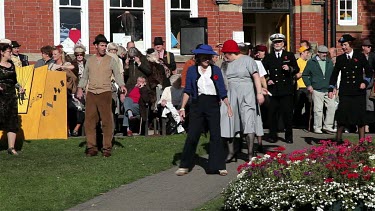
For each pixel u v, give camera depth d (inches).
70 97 741.9
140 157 618.8
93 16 925.2
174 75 801.6
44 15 902.4
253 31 1035.9
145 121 742.5
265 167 434.6
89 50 922.1
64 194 490.9
